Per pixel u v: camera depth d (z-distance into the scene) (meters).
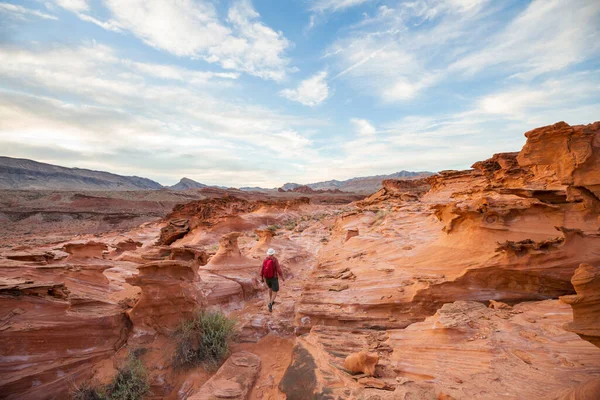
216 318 8.34
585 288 3.05
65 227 58.56
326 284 10.43
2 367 6.03
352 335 7.34
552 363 4.54
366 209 29.84
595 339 2.97
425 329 6.43
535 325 5.73
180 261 8.43
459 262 8.42
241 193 133.25
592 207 4.29
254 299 11.39
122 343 7.83
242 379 6.63
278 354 7.88
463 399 4.12
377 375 5.32
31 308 6.77
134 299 8.83
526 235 7.72
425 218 18.53
